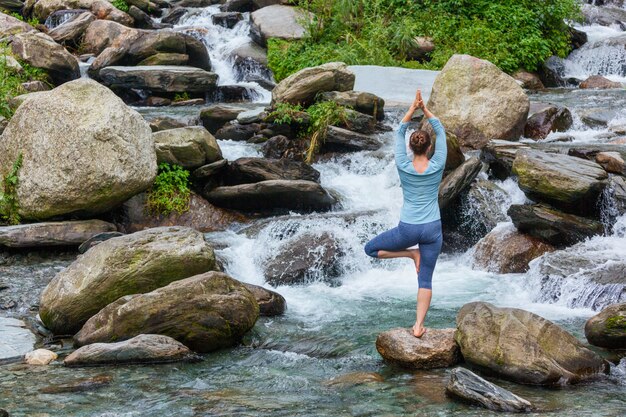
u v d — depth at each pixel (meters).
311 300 9.52
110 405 6.36
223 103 18.09
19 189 10.67
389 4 20.88
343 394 6.57
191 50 19.92
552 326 7.05
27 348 7.80
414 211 7.17
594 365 6.92
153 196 11.66
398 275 10.57
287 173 12.13
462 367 6.93
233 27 22.36
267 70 20.00
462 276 10.37
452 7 20.92
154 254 8.37
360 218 11.21
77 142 10.38
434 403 6.32
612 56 20.41
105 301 8.16
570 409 6.14
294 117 13.52
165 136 11.84
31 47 17.78
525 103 13.93
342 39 20.20
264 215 11.95
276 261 10.37
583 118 14.86
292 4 22.53
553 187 10.64
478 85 13.91
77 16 20.95
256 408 6.28
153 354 7.41
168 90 17.92
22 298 9.03
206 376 7.07
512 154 12.08
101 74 18.05
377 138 13.67
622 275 9.14
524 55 19.58
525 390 6.60
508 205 11.64
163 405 6.35
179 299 7.73
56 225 10.42
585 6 23.81
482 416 6.02
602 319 7.62
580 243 10.35
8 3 22.72
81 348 7.43
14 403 6.41
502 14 20.48
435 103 14.10
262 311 8.82
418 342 7.25
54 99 10.61
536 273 9.63
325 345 7.84
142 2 23.08
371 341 7.90
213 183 12.11
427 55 19.77
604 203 10.82
